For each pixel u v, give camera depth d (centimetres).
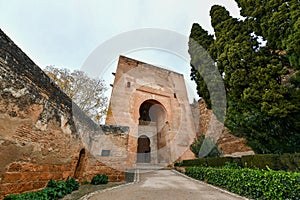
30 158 369
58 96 487
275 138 501
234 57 536
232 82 543
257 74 475
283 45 397
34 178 377
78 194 448
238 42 555
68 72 1206
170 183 629
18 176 334
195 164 921
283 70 437
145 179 729
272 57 489
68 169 521
